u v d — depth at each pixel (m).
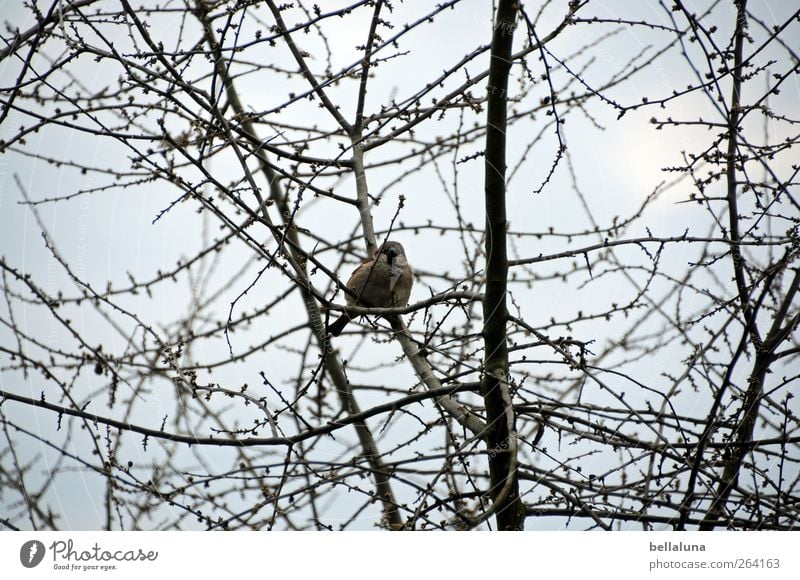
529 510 9.38
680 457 8.94
